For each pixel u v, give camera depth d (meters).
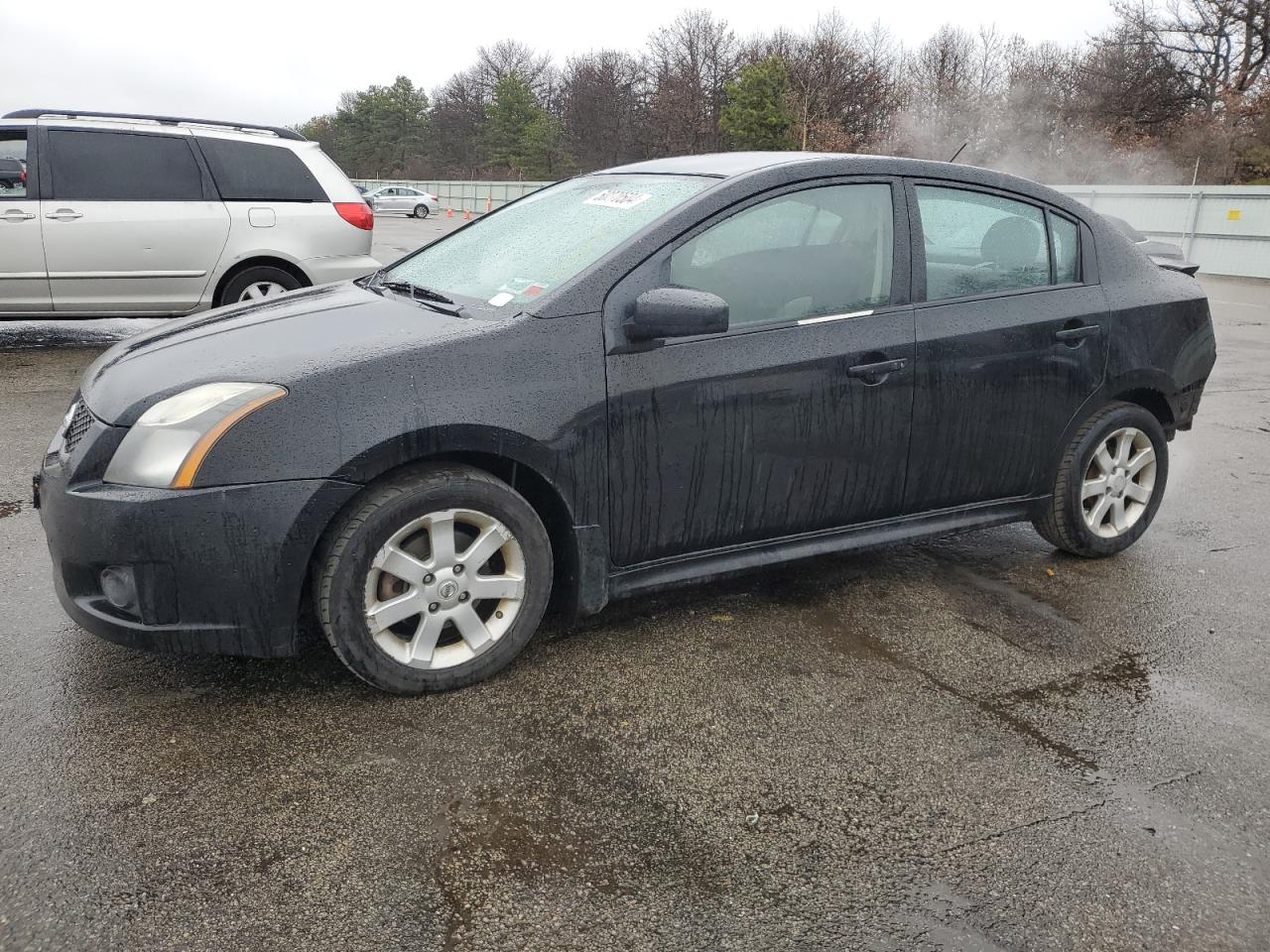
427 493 2.86
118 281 7.80
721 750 2.80
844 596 3.92
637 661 3.31
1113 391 4.11
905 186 3.62
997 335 3.74
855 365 3.44
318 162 8.45
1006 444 3.88
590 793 2.58
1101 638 3.63
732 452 3.29
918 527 3.82
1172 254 6.27
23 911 2.09
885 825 2.49
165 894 2.15
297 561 2.75
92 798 2.47
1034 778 2.72
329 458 2.72
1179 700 3.18
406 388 2.82
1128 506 4.38
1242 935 2.16
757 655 3.38
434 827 2.41
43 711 2.86
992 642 3.56
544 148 68.12
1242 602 4.00
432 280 3.65
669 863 2.33
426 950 2.03
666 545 3.30
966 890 2.27
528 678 3.16
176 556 2.67
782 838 2.43
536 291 3.16
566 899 2.19
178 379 2.84
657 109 62.19
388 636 2.94
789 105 49.28
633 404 3.10
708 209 3.27
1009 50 56.56
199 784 2.54
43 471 2.94
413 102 84.94
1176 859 2.40
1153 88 42.59
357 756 2.70
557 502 3.12
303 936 2.05
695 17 62.59
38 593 3.64
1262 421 7.39
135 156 7.83
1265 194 20.61
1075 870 2.35
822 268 3.45
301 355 2.87
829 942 2.09
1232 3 40.78
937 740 2.89
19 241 7.49
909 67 56.88
